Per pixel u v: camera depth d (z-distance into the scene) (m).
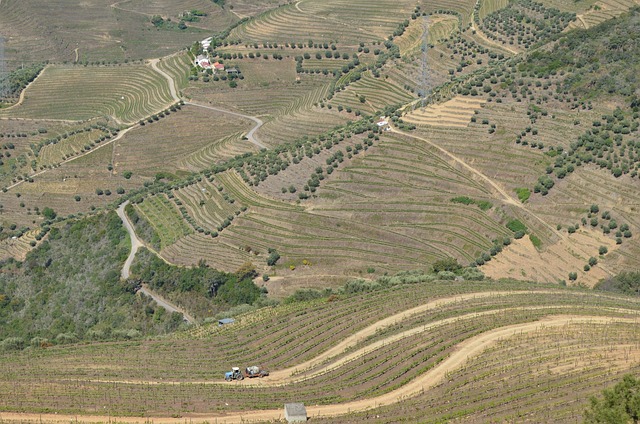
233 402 141.25
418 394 140.75
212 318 196.88
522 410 130.50
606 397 113.62
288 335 172.12
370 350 159.62
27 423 133.75
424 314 172.75
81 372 156.25
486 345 155.00
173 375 155.12
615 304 174.25
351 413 135.00
